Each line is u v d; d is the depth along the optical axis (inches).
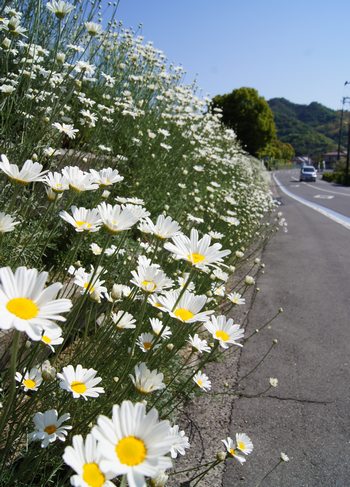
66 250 157.6
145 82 311.9
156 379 62.7
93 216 80.1
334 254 358.6
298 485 106.7
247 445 98.0
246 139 1962.4
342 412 138.3
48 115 165.6
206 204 280.4
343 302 241.6
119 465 41.7
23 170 74.7
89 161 213.5
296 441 122.6
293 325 204.8
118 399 79.5
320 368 165.8
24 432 81.8
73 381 73.5
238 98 1930.4
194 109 382.9
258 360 167.6
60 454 82.4
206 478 105.1
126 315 94.9
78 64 159.9
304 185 1577.3
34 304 47.7
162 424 44.0
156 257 152.6
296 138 6382.9
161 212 233.9
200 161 353.4
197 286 173.5
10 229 62.0
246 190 486.0
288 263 321.1
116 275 154.7
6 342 102.5
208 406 134.3
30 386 80.4
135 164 260.7
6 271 48.0
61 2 140.6
